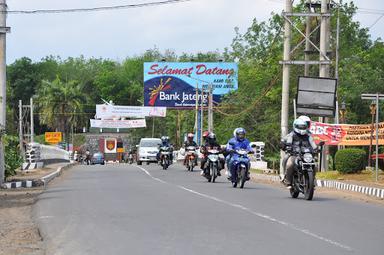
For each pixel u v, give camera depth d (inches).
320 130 1310.3
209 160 1144.2
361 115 2084.2
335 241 450.0
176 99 2837.1
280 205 698.2
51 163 2297.0
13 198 913.5
